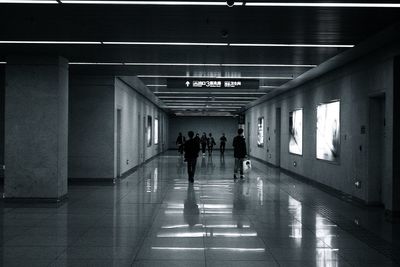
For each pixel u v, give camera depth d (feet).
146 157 95.66
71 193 46.32
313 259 22.67
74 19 27.81
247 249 24.44
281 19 27.25
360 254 23.71
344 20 27.22
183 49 37.11
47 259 22.35
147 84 65.57
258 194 46.44
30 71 39.65
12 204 38.93
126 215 34.04
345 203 40.86
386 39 32.42
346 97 44.96
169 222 31.42
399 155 33.19
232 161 100.53
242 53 38.81
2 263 21.67
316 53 38.40
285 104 76.48
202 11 25.68
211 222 31.55
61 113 40.45
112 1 23.90
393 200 32.94
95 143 56.29
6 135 39.63
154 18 27.35
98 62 44.32
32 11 26.12
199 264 21.62
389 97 34.12
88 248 24.44
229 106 121.29
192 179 57.52
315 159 56.39
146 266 21.25
